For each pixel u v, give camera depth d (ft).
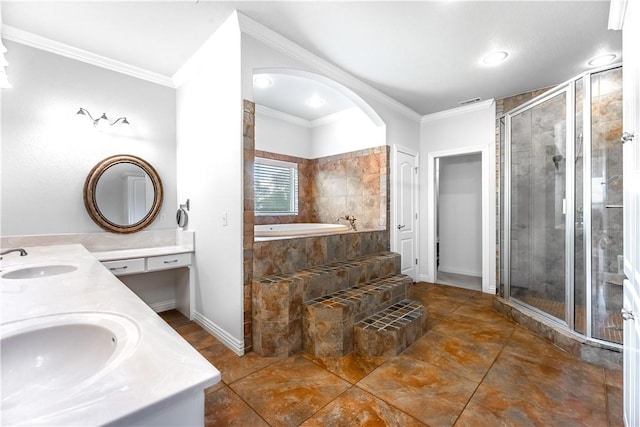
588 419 5.00
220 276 8.00
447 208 16.79
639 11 3.51
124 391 1.66
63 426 1.39
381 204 12.31
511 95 11.59
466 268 16.10
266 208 13.94
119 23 7.17
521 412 5.18
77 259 5.90
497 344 7.75
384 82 10.48
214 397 5.60
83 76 8.56
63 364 2.56
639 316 3.39
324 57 8.77
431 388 5.87
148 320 2.74
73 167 8.42
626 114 4.26
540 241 9.45
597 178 7.95
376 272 10.16
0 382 2.31
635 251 3.60
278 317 7.16
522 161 9.95
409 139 13.52
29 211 7.77
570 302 7.70
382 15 6.90
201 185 8.90
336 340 7.13
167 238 10.11
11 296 3.41
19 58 7.57
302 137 15.20
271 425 4.89
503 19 7.03
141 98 9.66
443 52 8.51
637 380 3.55
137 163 9.46
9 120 7.47
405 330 7.55
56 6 6.51
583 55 8.65
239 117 7.16
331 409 5.26
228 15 6.93
